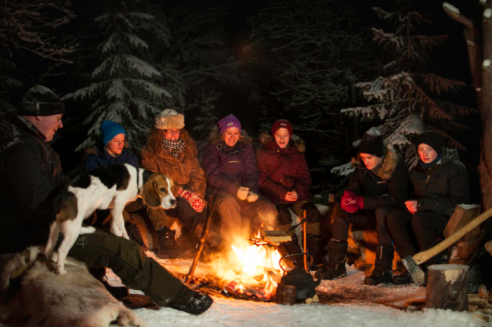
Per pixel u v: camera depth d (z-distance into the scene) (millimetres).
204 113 14031
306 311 3240
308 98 12320
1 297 2652
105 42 10312
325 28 13508
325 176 12250
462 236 3691
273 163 5387
